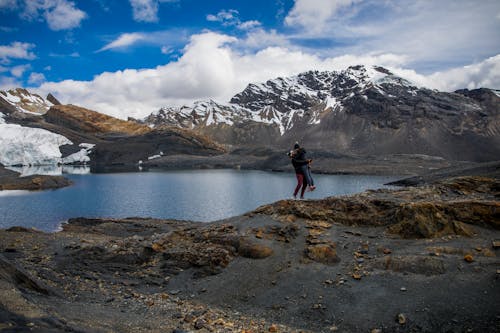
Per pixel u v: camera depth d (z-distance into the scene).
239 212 74.56
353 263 16.81
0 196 100.50
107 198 96.94
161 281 18.03
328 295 14.91
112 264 19.91
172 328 11.43
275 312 14.44
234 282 17.09
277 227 20.62
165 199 95.31
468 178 22.86
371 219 20.17
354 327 12.78
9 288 9.99
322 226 20.42
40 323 8.21
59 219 64.19
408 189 23.53
